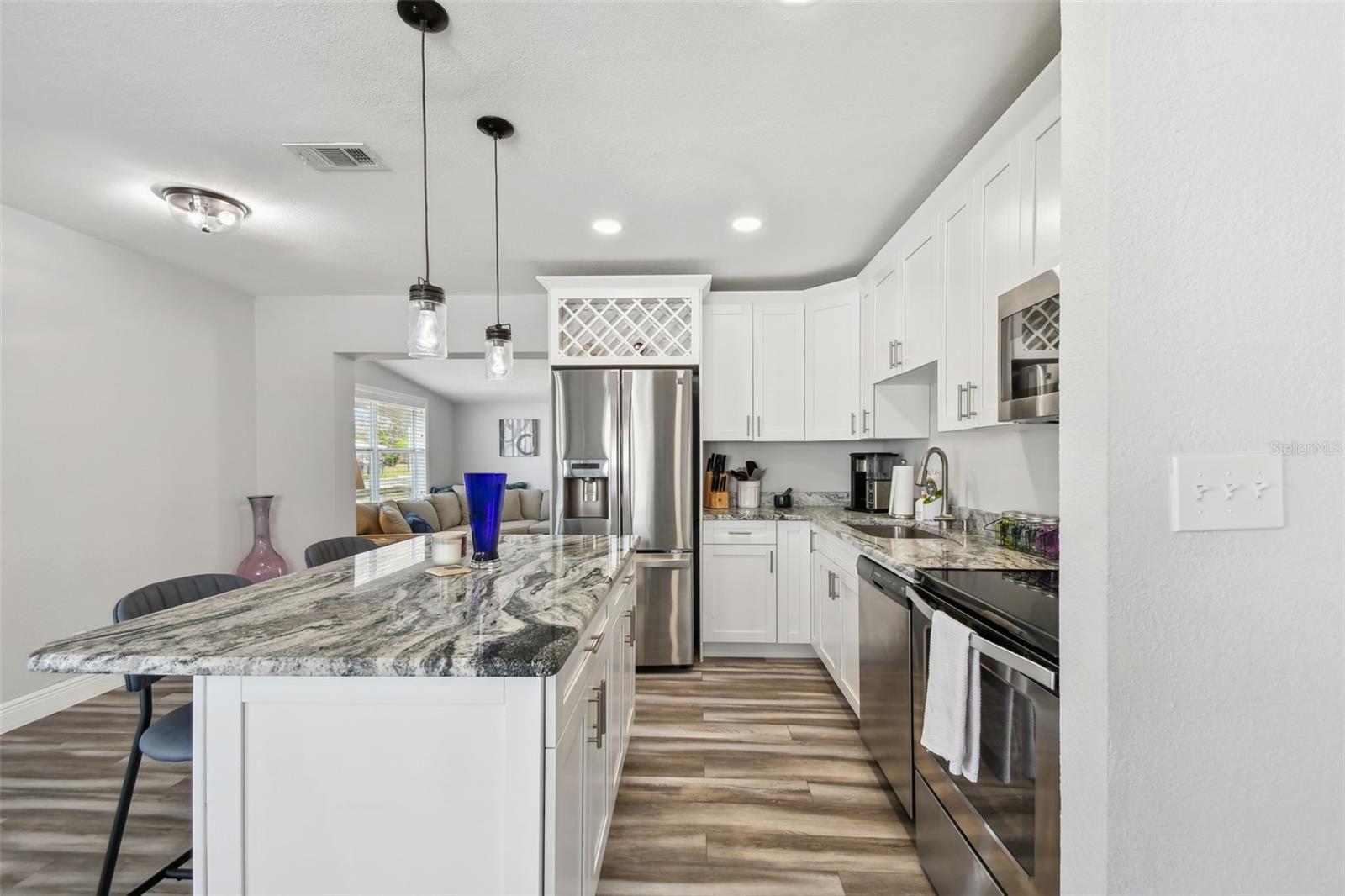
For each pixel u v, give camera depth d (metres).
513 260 3.28
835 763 2.26
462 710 1.01
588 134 1.98
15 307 2.64
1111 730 0.85
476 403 9.03
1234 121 0.85
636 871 1.67
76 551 2.89
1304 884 0.87
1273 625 0.86
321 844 1.02
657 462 3.38
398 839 1.02
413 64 1.63
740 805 1.99
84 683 2.90
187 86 1.73
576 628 1.16
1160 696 0.85
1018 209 1.68
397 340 4.05
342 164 2.19
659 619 3.33
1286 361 0.86
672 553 3.37
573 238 2.95
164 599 1.57
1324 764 0.86
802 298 3.64
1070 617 0.93
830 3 1.41
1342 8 0.86
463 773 1.01
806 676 3.22
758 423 3.66
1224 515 0.85
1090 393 0.88
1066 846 0.95
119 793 2.07
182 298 3.49
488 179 2.31
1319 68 0.86
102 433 3.02
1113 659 0.85
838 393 3.51
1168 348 0.85
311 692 1.02
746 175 2.27
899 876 1.66
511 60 1.61
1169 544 0.85
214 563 3.71
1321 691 0.86
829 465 4.04
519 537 2.46
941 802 1.54
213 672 0.99
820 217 2.67
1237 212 0.85
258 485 4.05
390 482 7.24
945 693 1.36
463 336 4.06
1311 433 0.86
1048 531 1.90
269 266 3.41
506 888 1.00
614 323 3.60
